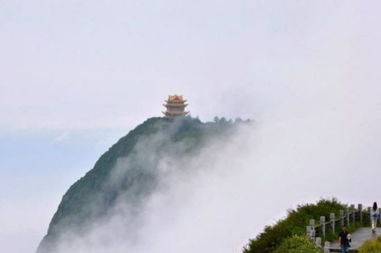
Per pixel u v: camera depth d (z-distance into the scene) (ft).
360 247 103.09
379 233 127.65
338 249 104.37
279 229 112.88
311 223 111.55
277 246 106.42
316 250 95.40
